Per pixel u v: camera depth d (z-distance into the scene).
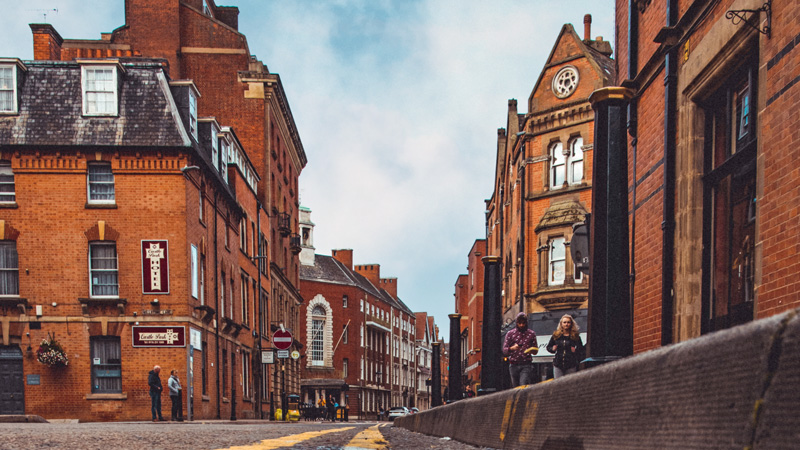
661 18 8.45
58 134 21.77
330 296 75.62
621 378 2.09
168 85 23.31
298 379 51.66
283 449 4.56
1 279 21.55
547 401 3.24
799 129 4.91
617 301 3.93
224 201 28.22
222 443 5.37
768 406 1.10
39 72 22.67
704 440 1.37
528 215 28.08
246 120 38.38
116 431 7.91
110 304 21.27
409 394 105.88
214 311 24.64
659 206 8.21
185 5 38.25
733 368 1.26
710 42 6.69
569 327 9.74
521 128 30.25
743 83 6.55
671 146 7.78
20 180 21.58
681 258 7.42
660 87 8.28
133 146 21.72
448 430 7.84
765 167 5.51
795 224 4.95
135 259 21.67
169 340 21.39
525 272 27.94
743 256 6.31
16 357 21.08
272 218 41.03
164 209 21.84
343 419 58.88
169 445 4.95
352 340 77.50
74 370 21.03
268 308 39.22
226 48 38.44
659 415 1.69
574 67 26.80
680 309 7.36
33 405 20.80
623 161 4.06
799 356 1.03
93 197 21.94
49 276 21.36
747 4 5.85
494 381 10.24
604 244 4.00
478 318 48.06
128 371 21.16
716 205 7.10
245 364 32.75
